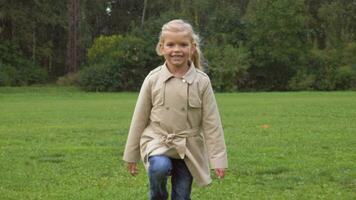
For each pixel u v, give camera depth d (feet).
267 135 46.73
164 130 16.65
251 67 164.04
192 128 16.79
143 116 16.93
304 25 167.32
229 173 28.96
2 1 174.50
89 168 30.91
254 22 164.14
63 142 42.96
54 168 30.96
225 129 51.52
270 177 28.04
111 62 154.10
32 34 186.70
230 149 38.14
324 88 160.35
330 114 68.13
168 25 16.71
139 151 17.11
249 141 42.73
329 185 26.11
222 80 156.15
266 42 162.91
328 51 167.02
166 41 16.58
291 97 112.27
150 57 155.22
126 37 160.86
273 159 33.60
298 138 44.47
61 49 201.87
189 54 16.71
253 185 26.08
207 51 157.28
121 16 235.81
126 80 155.33
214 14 170.91
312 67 163.32
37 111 77.41
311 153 36.27
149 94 16.88
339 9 182.80
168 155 16.52
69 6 186.19
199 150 16.90
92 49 167.32
